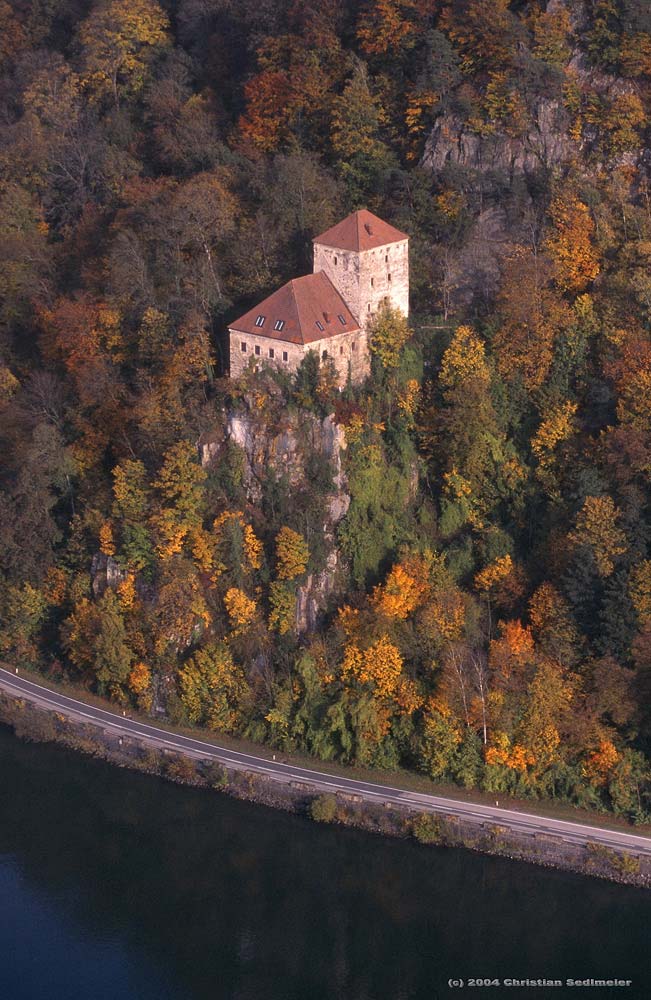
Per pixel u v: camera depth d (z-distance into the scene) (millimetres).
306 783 156875
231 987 136750
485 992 134875
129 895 147875
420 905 144125
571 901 141750
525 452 176875
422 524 175500
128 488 174250
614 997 133125
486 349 180375
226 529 170875
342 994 135000
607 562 159750
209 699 167750
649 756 155125
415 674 162250
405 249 179625
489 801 153750
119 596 174250
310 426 172500
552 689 155000
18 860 152000
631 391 170125
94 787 161750
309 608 169625
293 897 146500
